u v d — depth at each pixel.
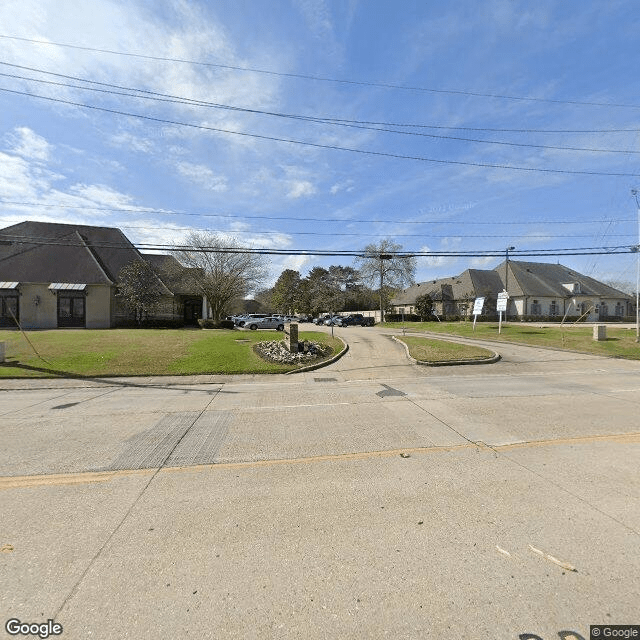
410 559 2.66
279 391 9.65
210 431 5.98
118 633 2.04
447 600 2.27
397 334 25.86
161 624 2.11
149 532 3.03
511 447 5.00
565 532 2.96
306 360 14.70
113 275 31.62
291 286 78.75
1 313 27.31
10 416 7.12
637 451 4.81
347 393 9.21
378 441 5.35
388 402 8.05
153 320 30.72
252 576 2.50
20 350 15.68
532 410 7.16
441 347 17.77
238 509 3.40
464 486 3.81
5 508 3.44
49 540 2.92
